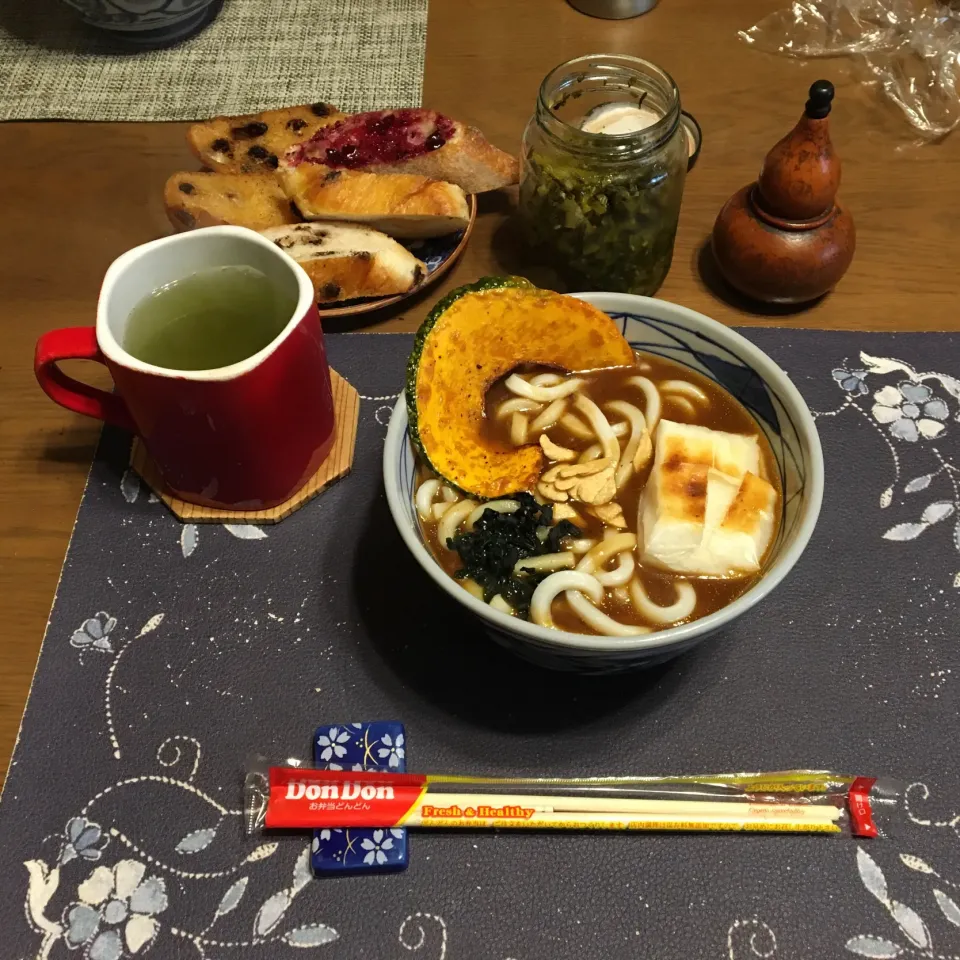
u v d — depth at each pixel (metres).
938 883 0.38
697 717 0.41
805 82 0.63
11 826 0.39
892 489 0.47
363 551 0.46
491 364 0.43
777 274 0.50
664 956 0.37
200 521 0.46
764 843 0.39
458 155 0.53
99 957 0.37
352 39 0.66
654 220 0.49
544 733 0.41
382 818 0.38
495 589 0.39
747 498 0.40
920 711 0.41
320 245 0.50
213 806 0.40
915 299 0.54
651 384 0.44
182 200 0.52
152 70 0.65
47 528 0.47
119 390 0.41
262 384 0.40
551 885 0.38
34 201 0.58
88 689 0.42
